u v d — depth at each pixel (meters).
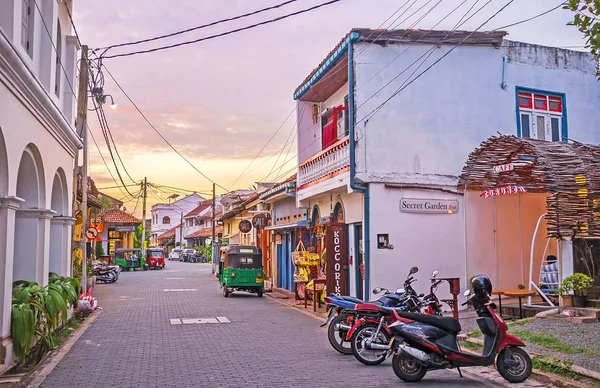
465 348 10.19
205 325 14.55
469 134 15.66
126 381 8.41
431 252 15.07
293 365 9.47
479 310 8.41
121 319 15.75
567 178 11.85
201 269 49.31
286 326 14.34
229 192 46.25
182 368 9.29
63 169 13.74
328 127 20.30
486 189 15.50
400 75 15.33
